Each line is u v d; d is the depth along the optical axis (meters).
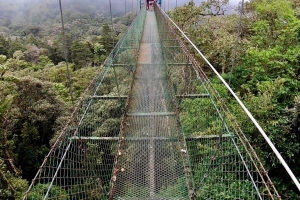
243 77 9.45
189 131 4.38
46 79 16.78
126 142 4.12
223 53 10.02
